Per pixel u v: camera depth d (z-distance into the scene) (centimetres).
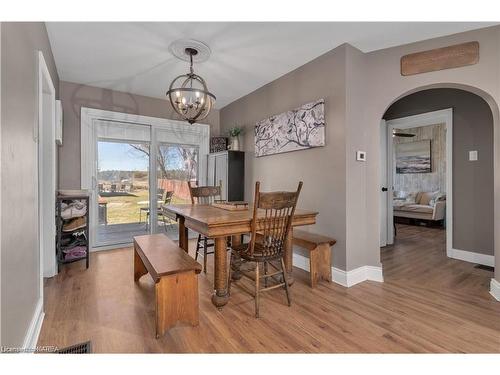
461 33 240
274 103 368
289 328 183
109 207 407
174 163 465
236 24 236
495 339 170
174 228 461
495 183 234
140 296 231
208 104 259
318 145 289
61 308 209
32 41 178
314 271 255
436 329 182
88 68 329
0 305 110
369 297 233
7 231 120
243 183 436
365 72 283
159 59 304
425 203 643
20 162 144
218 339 170
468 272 299
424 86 255
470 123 342
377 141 278
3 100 117
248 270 262
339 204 269
